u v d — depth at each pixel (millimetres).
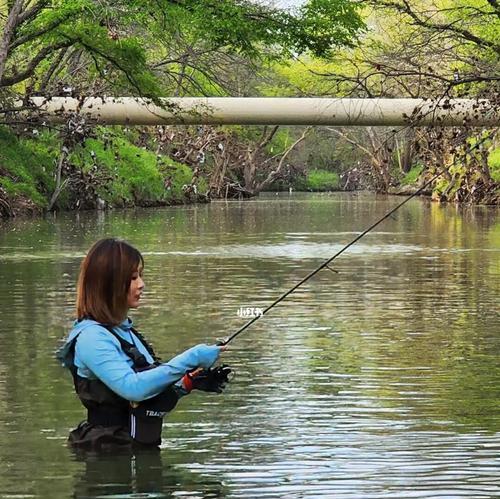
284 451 8758
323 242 31859
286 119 49031
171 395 8469
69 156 53875
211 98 49625
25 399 10617
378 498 7617
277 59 46969
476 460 8492
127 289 8383
